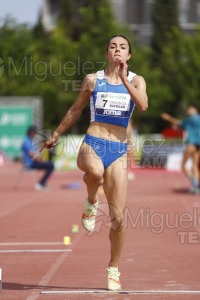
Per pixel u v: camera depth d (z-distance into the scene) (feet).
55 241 82.02
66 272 62.90
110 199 53.47
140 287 55.88
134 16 430.61
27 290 55.06
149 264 66.85
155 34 385.50
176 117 328.49
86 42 259.19
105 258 70.23
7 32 218.59
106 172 53.21
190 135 148.15
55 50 253.03
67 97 277.03
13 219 104.37
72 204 127.34
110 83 53.21
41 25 313.12
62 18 357.00
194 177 148.56
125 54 52.19
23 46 216.74
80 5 369.30
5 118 248.93
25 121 248.93
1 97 252.42
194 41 292.81
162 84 314.14
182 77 302.45
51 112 287.69
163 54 320.29
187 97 300.20
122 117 53.26
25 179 201.36
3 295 53.11
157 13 388.98
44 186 161.07
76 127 314.55
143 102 51.80
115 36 52.85
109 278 54.85
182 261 68.33
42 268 64.95
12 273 62.39
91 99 53.62
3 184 182.39
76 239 83.56
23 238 84.69
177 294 53.06
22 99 249.75
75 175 214.28
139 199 134.00
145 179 196.03
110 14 290.56
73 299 51.49
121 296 52.42
